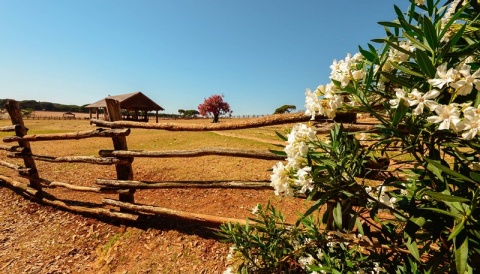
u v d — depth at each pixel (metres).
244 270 1.76
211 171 5.12
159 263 2.64
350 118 1.68
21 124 4.27
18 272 2.72
